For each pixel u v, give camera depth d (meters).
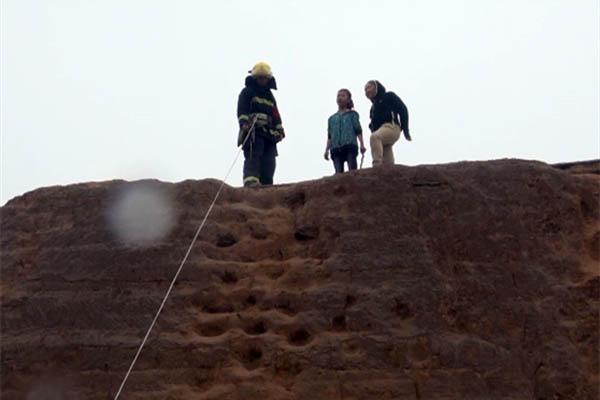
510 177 9.65
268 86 12.45
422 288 8.63
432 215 9.32
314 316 8.63
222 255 9.55
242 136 11.81
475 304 8.73
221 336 8.66
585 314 8.84
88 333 8.81
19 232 10.14
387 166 9.62
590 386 8.36
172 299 8.94
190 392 8.25
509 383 8.17
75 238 9.65
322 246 9.34
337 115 12.26
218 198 10.05
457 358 8.22
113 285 9.16
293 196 10.20
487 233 9.22
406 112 12.05
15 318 9.17
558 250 9.30
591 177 10.13
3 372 8.79
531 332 8.57
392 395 7.97
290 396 8.09
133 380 8.39
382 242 9.02
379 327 8.38
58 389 8.54
